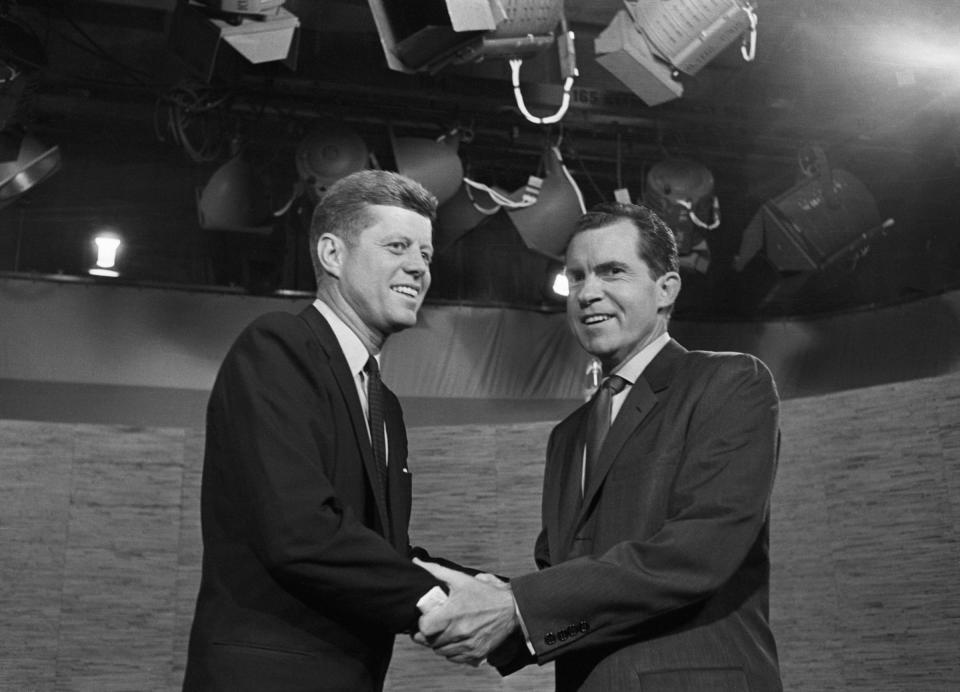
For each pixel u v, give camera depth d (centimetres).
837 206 623
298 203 697
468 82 595
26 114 552
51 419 614
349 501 188
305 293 671
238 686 173
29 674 398
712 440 185
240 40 443
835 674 386
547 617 175
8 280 630
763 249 647
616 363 210
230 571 182
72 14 592
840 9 586
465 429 442
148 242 695
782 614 400
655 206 611
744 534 179
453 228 632
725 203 742
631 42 479
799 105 653
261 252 709
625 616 175
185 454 428
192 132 629
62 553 412
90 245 682
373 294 205
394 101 600
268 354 190
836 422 405
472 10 408
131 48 617
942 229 733
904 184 734
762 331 735
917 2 573
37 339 625
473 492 436
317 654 178
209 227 586
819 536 400
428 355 682
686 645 179
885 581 384
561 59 473
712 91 653
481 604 177
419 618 176
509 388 683
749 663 179
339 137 571
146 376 635
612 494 191
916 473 386
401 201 209
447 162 576
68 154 685
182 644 411
